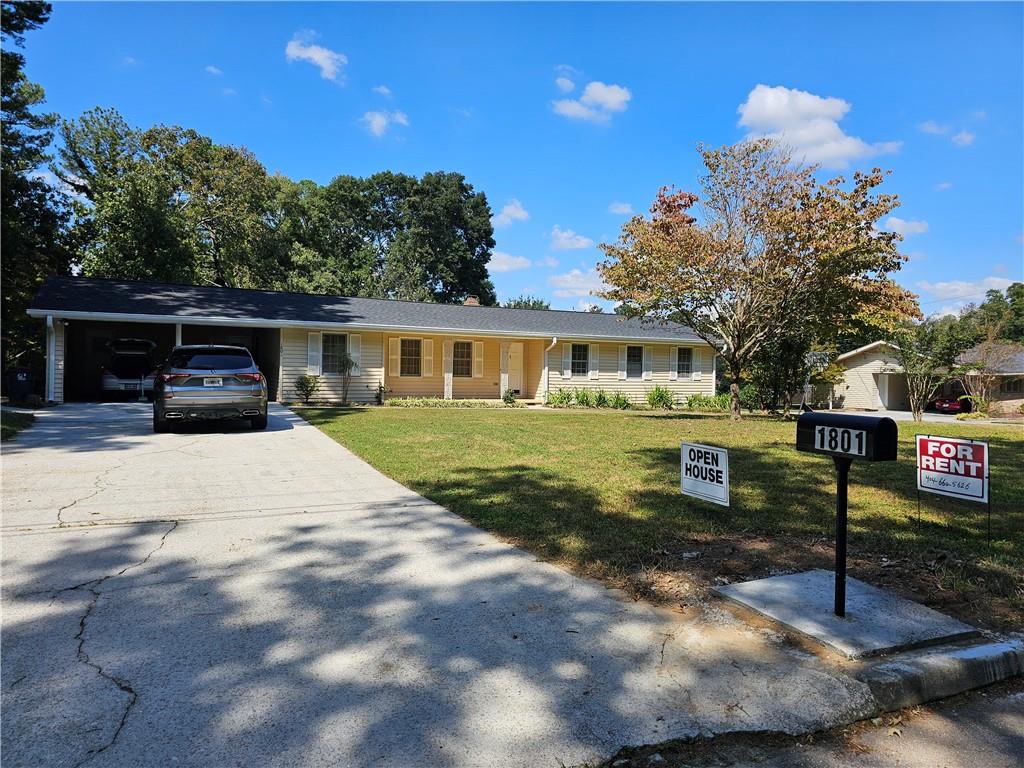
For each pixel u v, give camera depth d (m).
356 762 2.16
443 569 4.11
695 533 4.96
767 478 7.47
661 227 15.39
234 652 2.94
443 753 2.23
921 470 5.34
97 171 30.08
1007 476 8.09
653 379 24.12
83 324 19.69
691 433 12.32
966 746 2.42
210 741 2.26
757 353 18.11
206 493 6.16
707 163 14.84
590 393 22.69
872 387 30.98
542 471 7.49
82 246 26.95
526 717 2.46
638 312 16.67
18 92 21.28
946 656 2.93
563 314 25.34
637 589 3.79
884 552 4.56
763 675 2.79
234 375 10.59
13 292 23.50
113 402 16.61
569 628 3.25
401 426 12.34
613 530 4.95
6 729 2.30
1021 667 3.01
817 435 3.37
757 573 4.08
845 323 15.79
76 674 2.70
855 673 2.79
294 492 6.28
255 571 4.02
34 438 9.75
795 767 2.25
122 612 3.35
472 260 51.25
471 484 6.68
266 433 10.97
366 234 48.25
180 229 27.19
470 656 2.94
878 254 13.96
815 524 5.27
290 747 2.24
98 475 6.93
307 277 37.94
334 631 3.18
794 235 13.80
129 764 2.12
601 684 2.71
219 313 17.80
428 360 21.77
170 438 10.09
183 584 3.78
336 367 19.52
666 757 2.27
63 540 4.57
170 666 2.79
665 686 2.70
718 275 14.95
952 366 20.62
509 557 4.35
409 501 5.95
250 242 33.62
